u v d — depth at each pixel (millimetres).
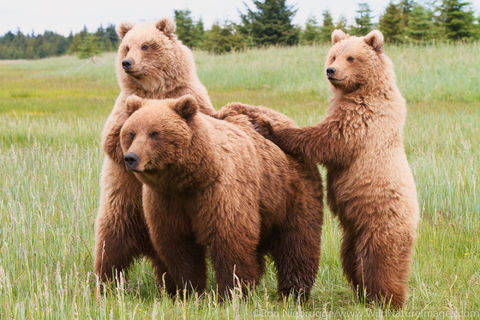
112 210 7723
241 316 6211
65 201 11086
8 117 22156
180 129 6125
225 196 6520
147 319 6238
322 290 8469
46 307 6137
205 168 6340
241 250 6703
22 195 11273
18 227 9141
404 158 7746
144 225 7809
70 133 18750
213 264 6797
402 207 7441
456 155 14789
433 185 11859
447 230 10227
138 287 8055
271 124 8062
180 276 7109
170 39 8133
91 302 6871
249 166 6934
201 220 6598
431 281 8508
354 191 7633
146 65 7762
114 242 7738
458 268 8664
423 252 9461
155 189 6516
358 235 7750
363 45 7957
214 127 6879
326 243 9672
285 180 7527
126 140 6254
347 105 7793
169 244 6949
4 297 6625
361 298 7711
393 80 7988
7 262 8125
